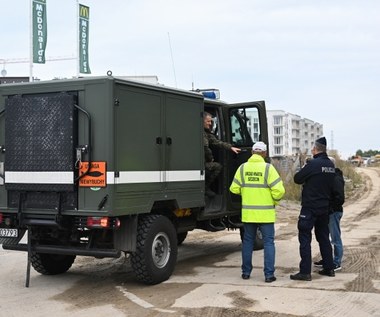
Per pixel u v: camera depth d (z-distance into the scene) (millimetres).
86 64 26422
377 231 12961
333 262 7637
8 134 7035
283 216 16969
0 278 7758
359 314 5633
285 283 7090
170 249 7445
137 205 6863
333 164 7500
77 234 6926
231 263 8883
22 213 6992
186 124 7949
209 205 9016
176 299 6336
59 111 6684
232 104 9727
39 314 5863
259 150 7395
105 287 7113
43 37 24062
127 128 6715
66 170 6629
